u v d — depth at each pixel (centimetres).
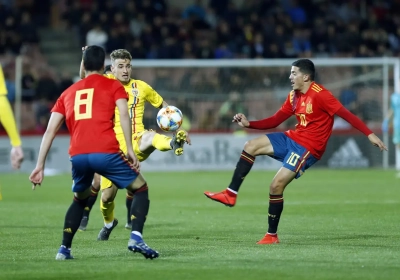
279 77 9100
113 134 2456
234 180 3091
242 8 10812
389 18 10744
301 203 4884
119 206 4928
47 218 4119
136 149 3291
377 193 5619
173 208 4691
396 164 8600
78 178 2497
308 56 9831
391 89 9100
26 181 7194
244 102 9044
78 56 10306
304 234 3322
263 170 8656
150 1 10612
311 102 3002
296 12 10700
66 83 9119
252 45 9775
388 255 2620
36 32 9981
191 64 8525
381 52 10075
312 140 3017
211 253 2709
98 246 2975
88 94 2462
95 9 10275
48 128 2492
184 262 2480
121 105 2447
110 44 9644
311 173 8006
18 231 3503
